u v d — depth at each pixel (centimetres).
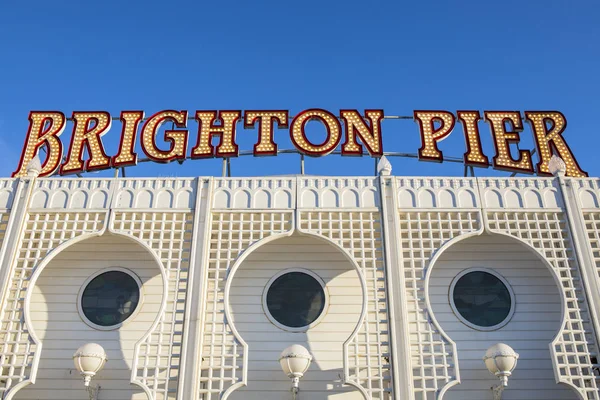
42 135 1592
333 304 1355
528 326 1324
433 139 1606
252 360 1292
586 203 1308
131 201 1318
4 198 1334
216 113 1661
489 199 1309
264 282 1377
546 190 1325
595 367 1122
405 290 1203
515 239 1268
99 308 1355
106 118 1634
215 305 1202
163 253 1327
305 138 1603
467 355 1293
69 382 1280
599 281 1207
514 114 1639
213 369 1140
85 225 1292
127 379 1280
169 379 1124
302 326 1330
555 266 1230
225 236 1355
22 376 1133
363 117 1652
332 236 1322
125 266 1397
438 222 1282
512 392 1260
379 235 1281
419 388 1107
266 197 1319
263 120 1652
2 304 1200
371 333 1161
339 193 1320
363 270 1224
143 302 1358
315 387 1270
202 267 1231
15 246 1261
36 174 1367
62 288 1373
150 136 1609
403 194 1315
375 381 1233
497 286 1369
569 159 1523
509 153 1562
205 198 1318
